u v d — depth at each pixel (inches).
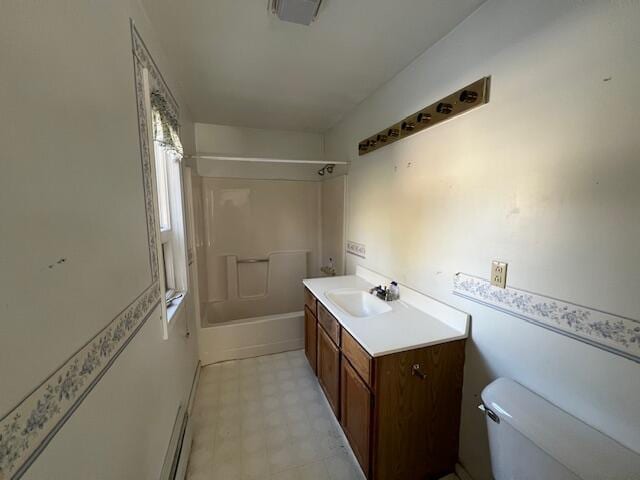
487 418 38.5
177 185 65.1
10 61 16.3
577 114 32.3
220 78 69.2
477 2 43.4
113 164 29.9
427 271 59.4
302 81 71.4
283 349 100.0
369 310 70.8
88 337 23.6
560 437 30.8
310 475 53.7
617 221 29.5
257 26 49.4
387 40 53.6
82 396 22.5
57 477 19.4
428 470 50.9
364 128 84.2
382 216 75.8
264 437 62.5
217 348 92.6
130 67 36.5
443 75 52.6
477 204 46.3
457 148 49.8
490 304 44.7
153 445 39.4
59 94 21.0
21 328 16.6
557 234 35.0
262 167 118.3
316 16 46.9
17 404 16.0
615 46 28.8
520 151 38.9
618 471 27.3
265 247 123.2
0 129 15.4
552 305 35.8
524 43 37.7
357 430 51.8
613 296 30.1
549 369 36.5
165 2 42.8
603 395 31.2
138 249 36.3
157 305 43.4
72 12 23.0
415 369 47.0
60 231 20.6
